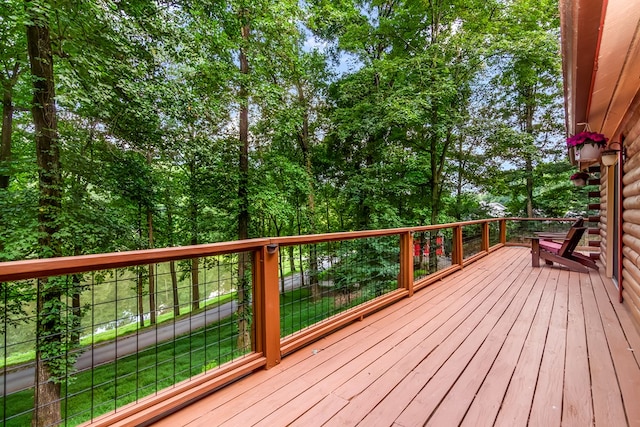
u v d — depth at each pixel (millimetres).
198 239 9633
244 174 8391
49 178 5176
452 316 3207
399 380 1998
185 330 8789
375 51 10461
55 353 3955
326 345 2541
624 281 3596
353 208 10820
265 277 2174
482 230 7137
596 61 1806
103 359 6816
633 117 3141
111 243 5871
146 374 5984
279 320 2271
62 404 4977
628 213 3451
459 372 2088
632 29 1555
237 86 7695
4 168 5824
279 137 9398
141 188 7332
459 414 1645
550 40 8242
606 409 1666
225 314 8305
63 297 4355
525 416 1620
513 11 8812
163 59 5305
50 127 5012
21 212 5133
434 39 9469
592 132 3533
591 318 3109
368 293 3732
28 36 4781
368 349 2465
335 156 11273
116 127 5711
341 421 1604
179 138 6285
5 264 1153
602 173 5570
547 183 12273
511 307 3486
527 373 2061
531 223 9000
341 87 9719
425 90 8742
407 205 11070
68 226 5105
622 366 2133
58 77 4395
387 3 10133
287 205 9102
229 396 1840
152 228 9141
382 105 8539
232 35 7355
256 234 9555
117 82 5125
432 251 5316
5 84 5668
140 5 5336
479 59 9039
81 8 4602
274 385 1958
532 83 10469
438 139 10211
